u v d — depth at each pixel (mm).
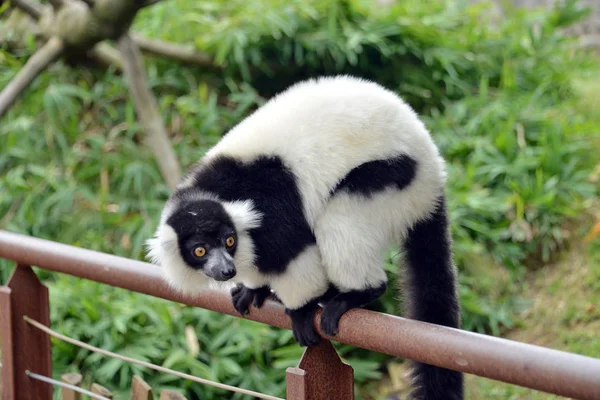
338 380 2443
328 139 2697
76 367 4879
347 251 2609
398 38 6965
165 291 2734
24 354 3189
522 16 7785
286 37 6859
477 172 6094
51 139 6410
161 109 6664
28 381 3213
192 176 2867
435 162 2904
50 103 6418
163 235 2697
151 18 7492
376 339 2234
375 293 2650
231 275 2564
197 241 2609
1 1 6992
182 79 7020
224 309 2707
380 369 5430
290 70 7059
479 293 5621
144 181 6180
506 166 6051
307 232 2670
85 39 6121
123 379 4777
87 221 5898
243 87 6797
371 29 6875
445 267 2979
